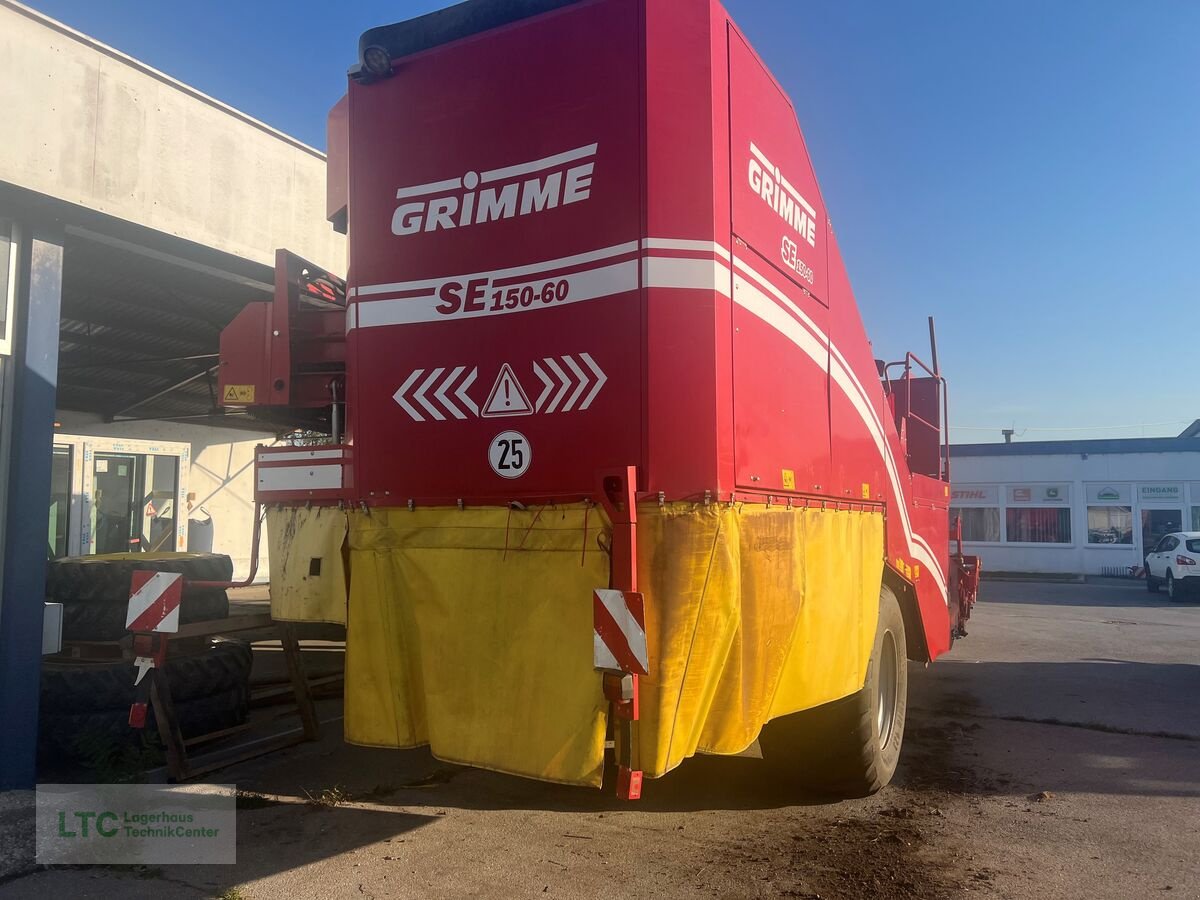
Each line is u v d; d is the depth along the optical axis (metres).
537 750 3.29
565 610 3.32
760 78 3.96
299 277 5.90
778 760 5.17
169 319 10.53
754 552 3.54
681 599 3.19
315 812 4.86
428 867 4.10
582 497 3.37
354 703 3.75
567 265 3.52
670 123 3.40
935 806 5.16
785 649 3.82
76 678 5.50
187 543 17.30
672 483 3.27
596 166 3.48
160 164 5.90
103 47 5.42
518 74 3.69
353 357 4.02
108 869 4.05
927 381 8.19
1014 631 13.88
